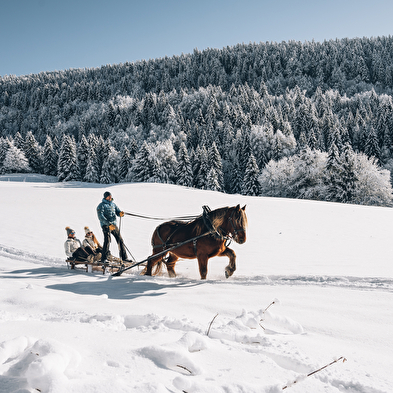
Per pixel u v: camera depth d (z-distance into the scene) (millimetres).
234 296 5164
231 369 2316
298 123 129375
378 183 51438
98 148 103250
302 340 3205
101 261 8258
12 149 104750
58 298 5066
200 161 92438
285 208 23234
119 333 2988
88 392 1735
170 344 2533
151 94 169250
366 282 6109
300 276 6844
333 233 14867
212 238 6988
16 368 2045
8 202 24844
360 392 2129
